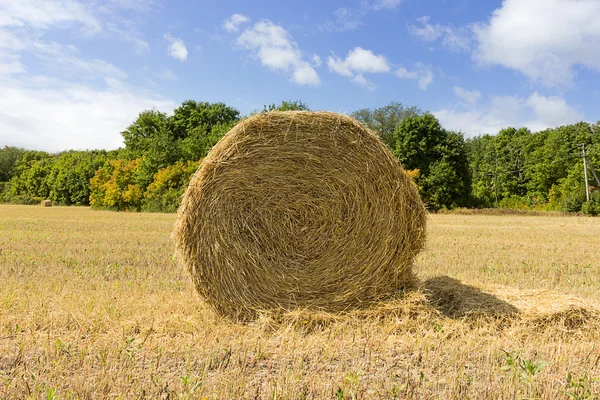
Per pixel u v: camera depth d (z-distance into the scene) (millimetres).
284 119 5609
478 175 57062
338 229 5531
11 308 5391
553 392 3312
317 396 3293
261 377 3627
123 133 52469
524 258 9977
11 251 10602
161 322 5031
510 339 4629
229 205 5543
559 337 4785
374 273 5496
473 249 11438
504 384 3408
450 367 3836
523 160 52781
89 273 8062
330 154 5594
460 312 5312
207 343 4375
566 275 8242
